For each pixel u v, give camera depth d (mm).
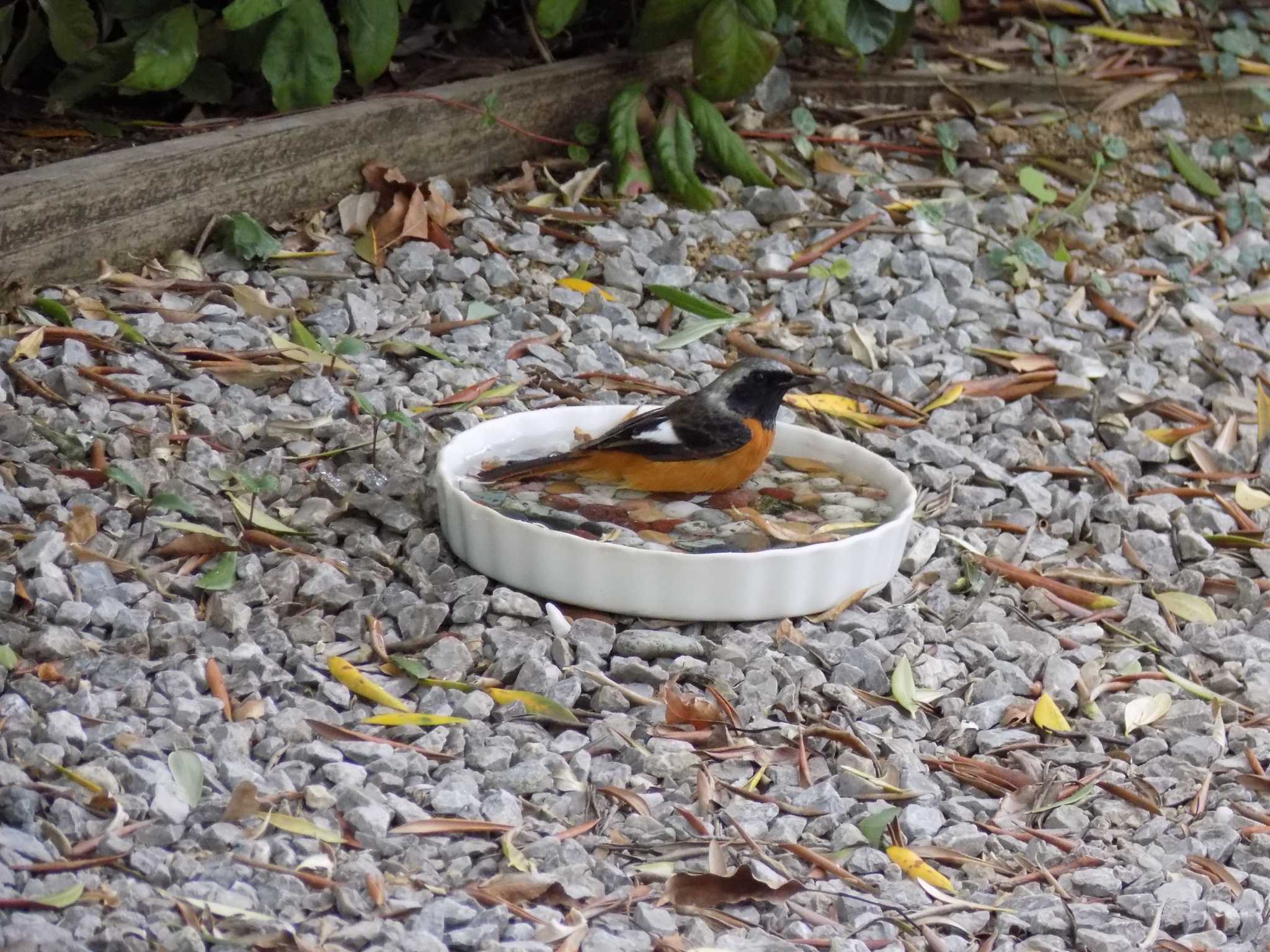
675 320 7047
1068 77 9031
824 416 6414
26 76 7543
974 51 9328
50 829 3562
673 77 8461
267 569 4902
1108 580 5582
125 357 5809
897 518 5141
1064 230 8062
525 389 6305
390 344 6359
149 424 5473
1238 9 9648
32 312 5898
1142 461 6555
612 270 7148
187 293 6363
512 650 4625
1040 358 7055
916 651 4902
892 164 8422
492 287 6957
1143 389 6992
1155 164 8625
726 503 5355
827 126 8609
